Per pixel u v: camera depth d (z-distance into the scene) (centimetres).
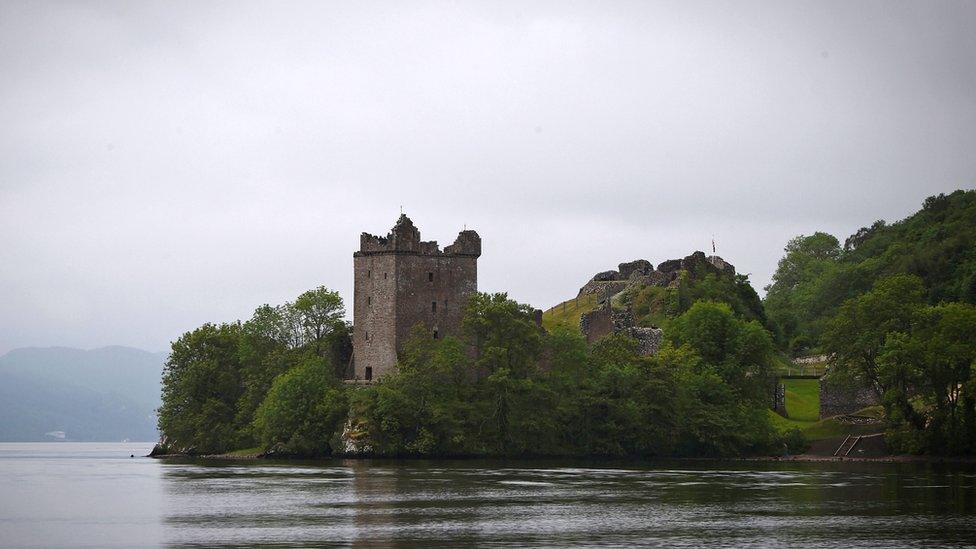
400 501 13025
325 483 15375
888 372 19475
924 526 10875
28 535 10619
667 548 9725
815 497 13225
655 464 19162
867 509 12112
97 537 10475
